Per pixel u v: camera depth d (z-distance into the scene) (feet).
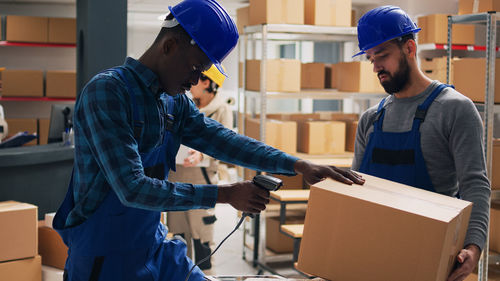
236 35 4.29
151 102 4.24
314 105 24.52
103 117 3.87
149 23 29.48
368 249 4.24
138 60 4.35
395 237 4.09
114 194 4.17
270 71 14.44
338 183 4.79
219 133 5.05
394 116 6.12
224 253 15.49
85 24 16.33
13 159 12.00
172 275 4.63
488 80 9.33
